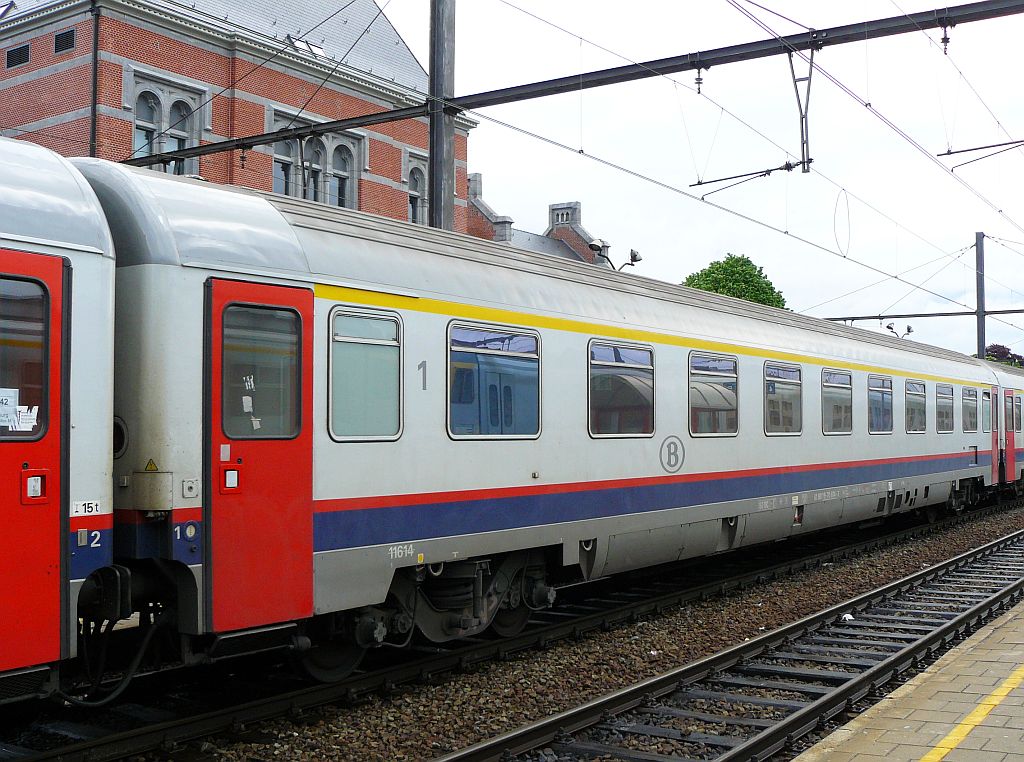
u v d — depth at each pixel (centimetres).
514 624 928
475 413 804
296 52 2756
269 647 645
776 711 706
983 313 3506
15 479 509
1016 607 1034
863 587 1264
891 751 548
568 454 909
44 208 538
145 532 583
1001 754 537
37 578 516
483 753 584
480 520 805
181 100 2542
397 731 651
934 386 1839
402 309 739
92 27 2370
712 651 912
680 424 1082
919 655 857
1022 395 2388
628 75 1289
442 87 1318
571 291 940
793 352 1338
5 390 508
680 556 1102
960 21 1130
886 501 1633
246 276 629
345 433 689
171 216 605
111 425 559
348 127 1434
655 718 686
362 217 757
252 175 2670
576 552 919
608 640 934
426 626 805
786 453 1302
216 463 601
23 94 2528
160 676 754
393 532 723
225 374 612
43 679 527
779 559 1480
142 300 587
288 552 643
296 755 597
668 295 1122
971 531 1880
